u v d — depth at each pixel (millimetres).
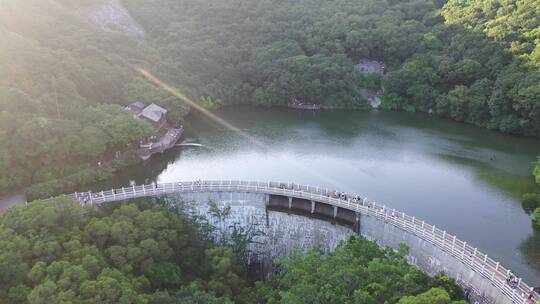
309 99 162500
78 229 54344
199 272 59750
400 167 106125
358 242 54812
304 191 71125
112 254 51625
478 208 84875
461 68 146500
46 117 91188
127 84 127688
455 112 145625
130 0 177500
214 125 138500
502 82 132375
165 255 56906
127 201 67375
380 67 172875
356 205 67000
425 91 155500
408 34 170500
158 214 61344
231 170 103188
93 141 93312
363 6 188750
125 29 161875
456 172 102875
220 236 73000
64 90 103312
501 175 100875
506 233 75750
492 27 150250
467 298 51094
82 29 136750
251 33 176000
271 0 190500
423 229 58875
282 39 175500
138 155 106000
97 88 118562
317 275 46250
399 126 140375
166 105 129500
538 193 88500
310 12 184875
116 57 132250
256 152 115562
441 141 124875
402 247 51719
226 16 179375
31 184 84812
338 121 145750
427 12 184375
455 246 55312
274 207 72438
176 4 183875
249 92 164875
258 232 73250
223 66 166375
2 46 100062
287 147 119875
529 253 69438
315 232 70875
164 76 144125
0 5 117688
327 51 171000
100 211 62656
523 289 47312
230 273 58125
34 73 100438
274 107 163375
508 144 122250
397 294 41000
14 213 54094
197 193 71250
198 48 161875
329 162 109250
